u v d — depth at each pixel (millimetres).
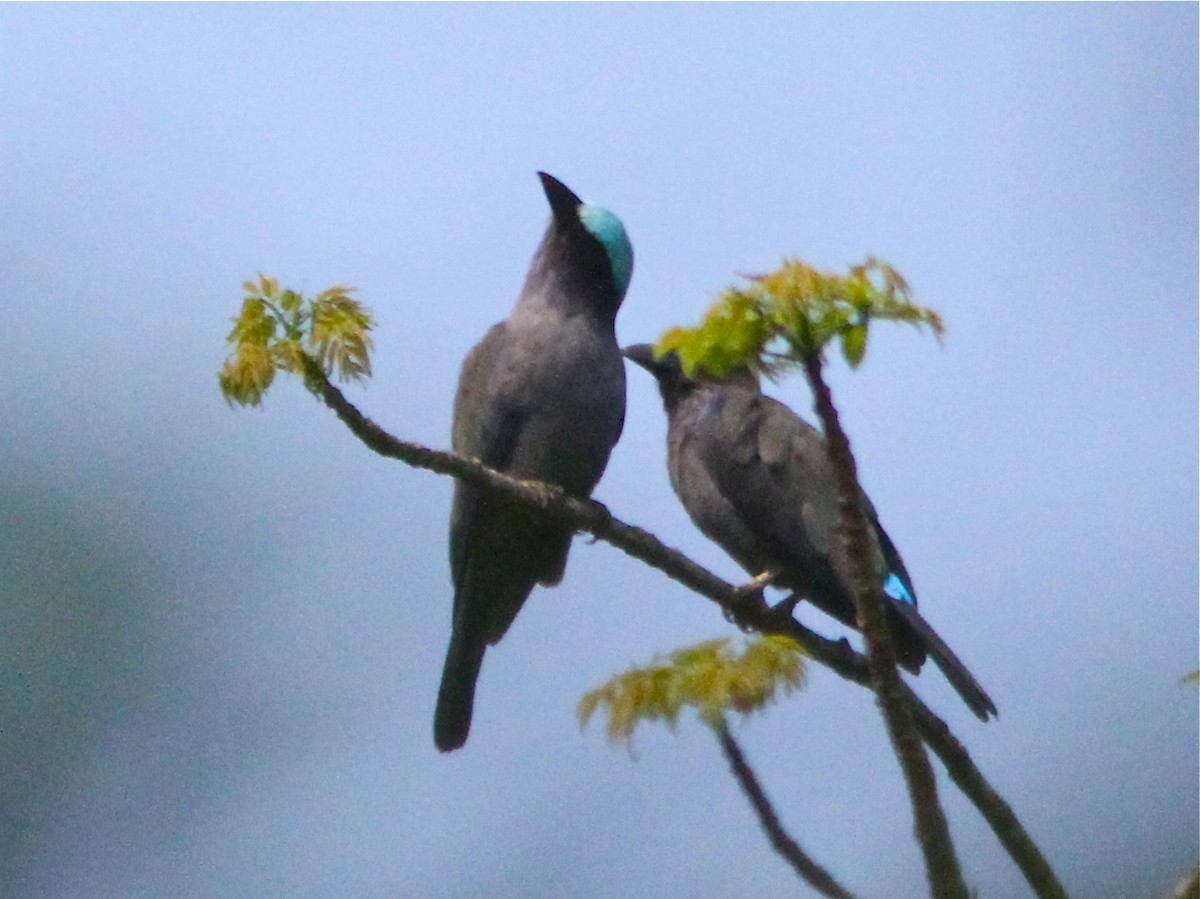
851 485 7918
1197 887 7871
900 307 7664
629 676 8320
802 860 8898
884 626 7938
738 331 7797
